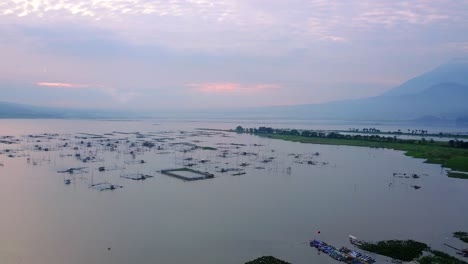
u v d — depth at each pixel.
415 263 94.06
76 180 184.62
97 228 114.44
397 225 124.31
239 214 131.38
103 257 94.69
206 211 134.38
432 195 168.88
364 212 138.50
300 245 105.00
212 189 170.75
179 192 163.75
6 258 93.19
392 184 191.25
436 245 107.69
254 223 122.06
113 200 147.75
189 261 93.44
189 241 105.88
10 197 149.88
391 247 101.62
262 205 144.12
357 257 95.81
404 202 155.12
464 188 184.50
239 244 104.56
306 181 194.50
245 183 186.50
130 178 192.25
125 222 120.44
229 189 171.38
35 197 150.50
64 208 135.25
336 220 127.81
